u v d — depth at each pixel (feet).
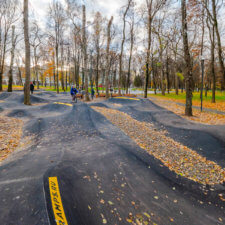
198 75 145.69
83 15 55.93
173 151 20.94
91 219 9.68
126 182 13.87
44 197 10.61
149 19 62.59
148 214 10.61
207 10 45.37
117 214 10.30
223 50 68.23
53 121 29.91
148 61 69.31
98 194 11.95
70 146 20.11
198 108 47.67
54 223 8.77
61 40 90.84
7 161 15.43
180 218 10.56
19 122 28.60
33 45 108.27
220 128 27.61
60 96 82.99
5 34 71.77
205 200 12.52
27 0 40.24
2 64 77.05
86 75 64.44
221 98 75.15
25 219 8.79
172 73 161.48
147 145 22.21
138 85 277.23
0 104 44.80
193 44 75.77
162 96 89.45
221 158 19.03
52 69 138.21
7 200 10.04
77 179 13.38
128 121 33.81
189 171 16.51
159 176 15.28
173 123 32.76
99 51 98.27
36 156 16.84
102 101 66.74
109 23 66.64
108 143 21.57
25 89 46.75
